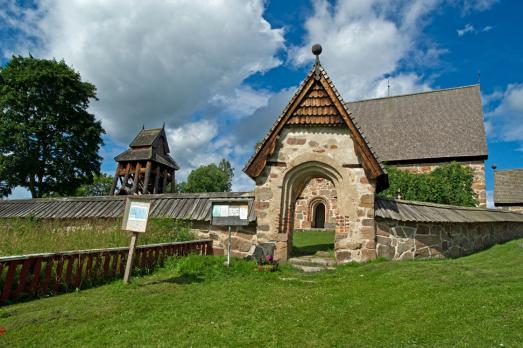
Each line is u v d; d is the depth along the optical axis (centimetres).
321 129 1148
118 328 527
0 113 3145
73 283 744
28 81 3164
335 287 781
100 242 1024
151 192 3222
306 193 2659
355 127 1097
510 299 629
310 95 1155
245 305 648
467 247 1412
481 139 2550
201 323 556
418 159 2630
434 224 1252
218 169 6938
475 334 491
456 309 592
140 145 3209
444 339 482
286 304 658
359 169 1098
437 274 835
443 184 2314
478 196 2452
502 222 1728
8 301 634
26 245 934
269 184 1152
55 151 3372
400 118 3027
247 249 1174
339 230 1084
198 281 834
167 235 1205
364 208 1076
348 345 477
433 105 3008
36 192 3328
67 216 1486
